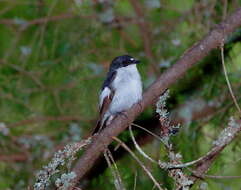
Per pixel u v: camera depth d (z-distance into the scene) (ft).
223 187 30.37
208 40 25.35
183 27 41.16
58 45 41.14
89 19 41.73
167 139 23.75
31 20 42.24
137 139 36.91
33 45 41.73
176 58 38.81
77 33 41.42
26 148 40.45
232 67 36.81
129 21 42.91
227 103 35.63
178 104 37.52
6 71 40.93
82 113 40.60
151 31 42.73
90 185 37.14
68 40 41.11
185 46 39.50
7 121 40.68
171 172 23.34
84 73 40.14
